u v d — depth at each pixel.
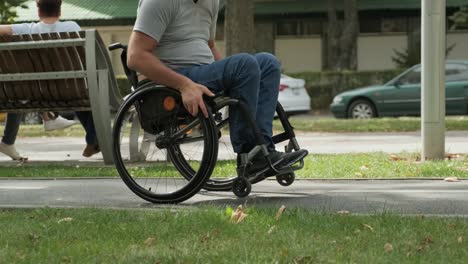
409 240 6.82
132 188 9.95
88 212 8.61
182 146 10.28
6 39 14.52
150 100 9.67
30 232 7.50
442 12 15.33
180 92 9.44
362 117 40.34
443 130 15.57
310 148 20.53
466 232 7.18
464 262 6.07
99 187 12.04
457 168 13.80
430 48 15.42
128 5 65.69
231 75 9.41
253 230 7.40
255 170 9.60
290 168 9.62
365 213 8.41
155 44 9.64
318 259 6.11
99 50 14.80
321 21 66.88
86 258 6.39
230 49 41.41
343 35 61.75
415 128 28.48
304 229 7.44
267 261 6.08
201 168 9.51
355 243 6.73
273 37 67.94
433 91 15.49
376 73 55.03
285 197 10.46
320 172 13.62
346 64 61.81
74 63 14.77
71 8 65.62
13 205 9.73
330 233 7.25
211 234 7.20
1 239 7.19
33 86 14.92
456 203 9.73
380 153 17.38
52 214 8.55
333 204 9.70
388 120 31.94
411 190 11.16
